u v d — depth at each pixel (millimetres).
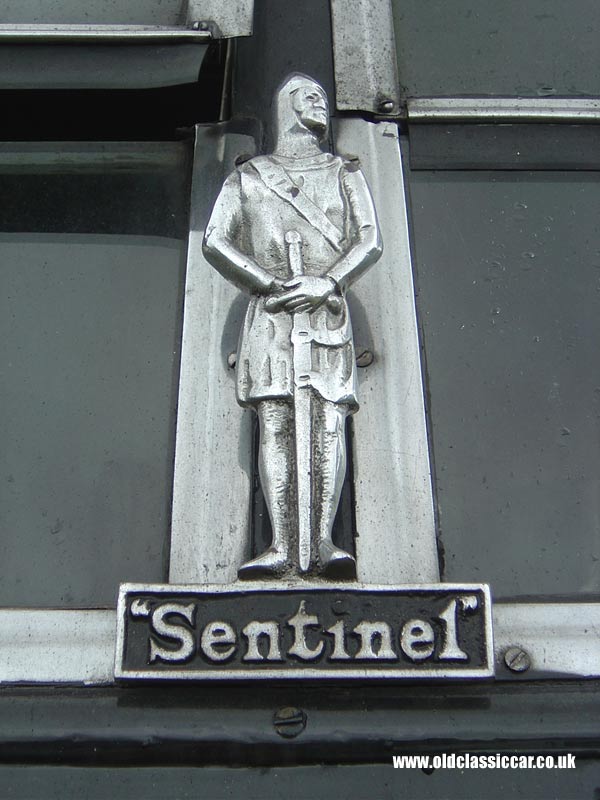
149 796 1374
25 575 1568
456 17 2121
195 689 1416
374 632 1369
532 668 1455
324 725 1393
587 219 1896
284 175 1626
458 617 1383
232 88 1974
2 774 1390
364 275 1753
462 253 1844
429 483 1591
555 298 1808
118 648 1363
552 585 1565
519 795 1384
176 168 1938
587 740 1404
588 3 2150
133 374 1729
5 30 1833
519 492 1635
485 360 1739
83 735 1393
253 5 1915
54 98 1848
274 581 1391
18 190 1923
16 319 1787
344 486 1576
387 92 1983
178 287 1812
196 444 1612
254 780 1384
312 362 1486
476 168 1934
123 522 1605
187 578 1510
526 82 2039
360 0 2064
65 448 1667
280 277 1553
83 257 1848
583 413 1704
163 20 2018
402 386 1666
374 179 1879
